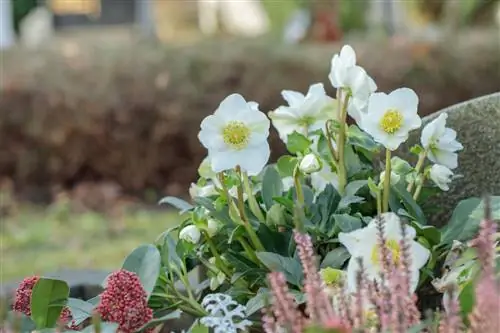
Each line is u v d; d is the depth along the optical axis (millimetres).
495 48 8203
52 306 2281
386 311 1858
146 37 9914
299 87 8109
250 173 2439
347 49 2514
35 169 8727
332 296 2094
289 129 2631
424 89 8094
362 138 2568
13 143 8688
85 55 8648
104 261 6227
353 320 1899
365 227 2230
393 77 8047
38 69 8609
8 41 12898
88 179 8766
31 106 8570
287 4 15594
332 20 11359
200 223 2453
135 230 7453
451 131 2492
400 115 2326
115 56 8562
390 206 2445
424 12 15469
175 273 2586
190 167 8562
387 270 1987
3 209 8180
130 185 8688
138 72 8461
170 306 2479
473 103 2805
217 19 16969
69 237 7164
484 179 2771
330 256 2346
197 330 2264
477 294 1795
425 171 2504
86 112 8492
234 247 2514
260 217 2496
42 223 7672
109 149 8602
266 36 9594
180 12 16844
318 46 8680
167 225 7617
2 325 2129
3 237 7059
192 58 8391
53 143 8609
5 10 12961
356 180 2555
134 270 2445
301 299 2176
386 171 2389
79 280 3584
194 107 8367
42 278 2258
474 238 2271
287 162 2580
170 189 8609
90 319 2424
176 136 8461
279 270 2303
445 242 2389
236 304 2301
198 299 2684
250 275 2467
